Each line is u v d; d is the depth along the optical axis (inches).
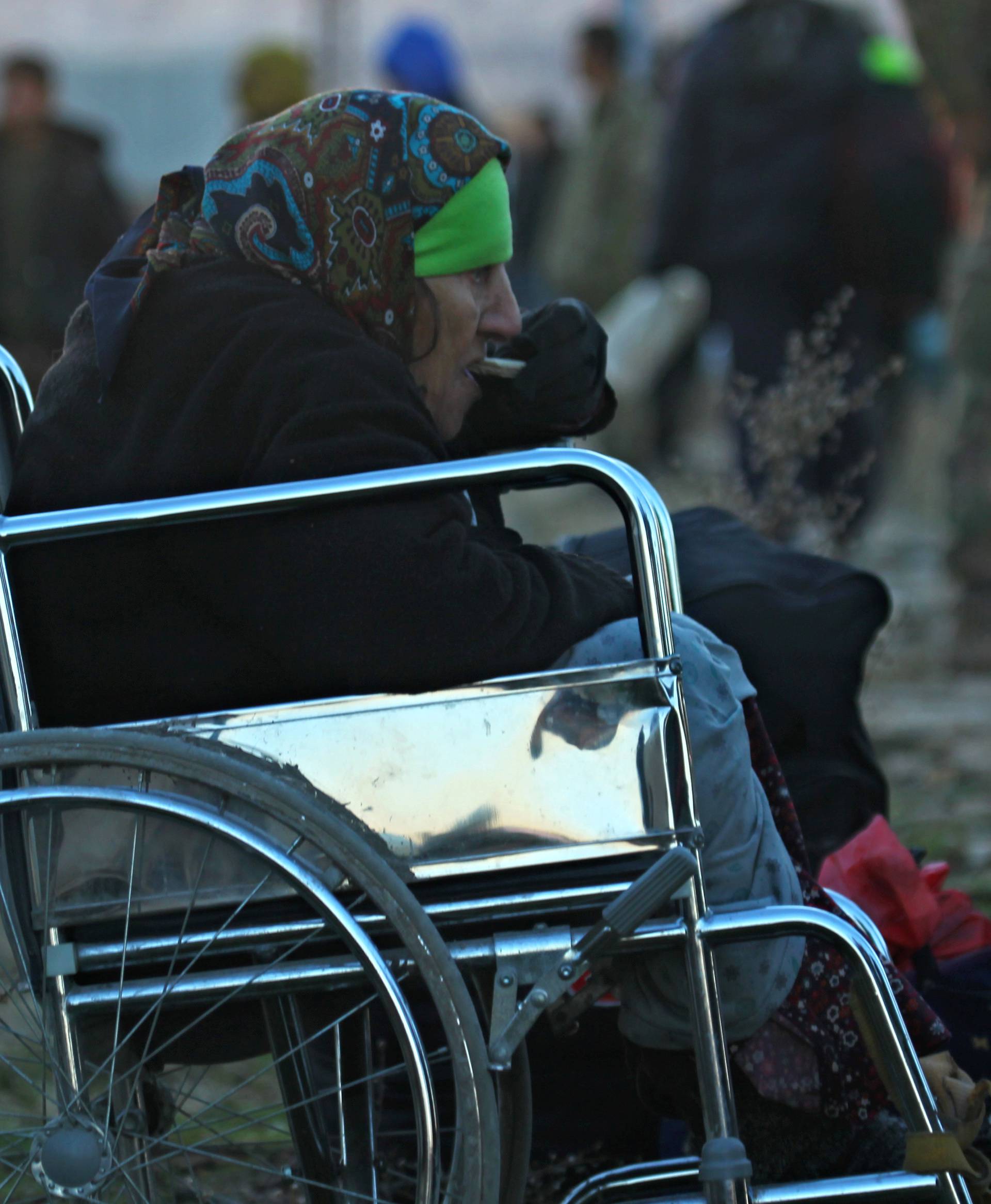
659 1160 383.6
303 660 318.0
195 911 319.3
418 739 312.0
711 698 328.8
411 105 349.7
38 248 1343.5
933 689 874.1
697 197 1077.1
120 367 336.8
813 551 637.3
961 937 412.2
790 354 652.7
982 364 871.7
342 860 303.0
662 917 314.2
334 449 319.6
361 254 342.3
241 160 347.3
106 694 331.9
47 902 315.3
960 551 898.7
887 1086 313.9
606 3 3779.5
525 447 394.0
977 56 842.2
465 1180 297.9
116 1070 333.4
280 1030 332.5
